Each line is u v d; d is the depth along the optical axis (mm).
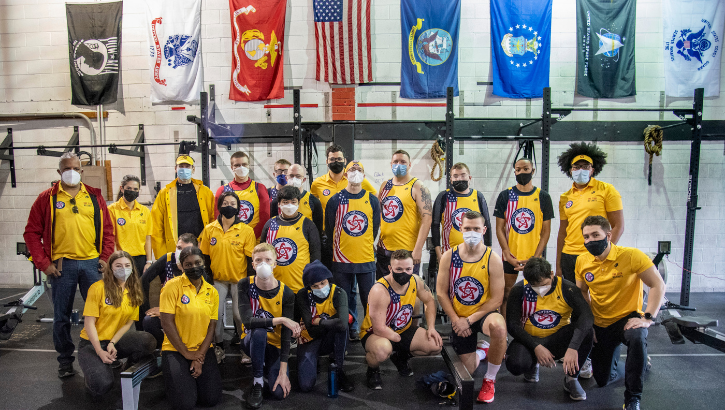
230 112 6410
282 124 6352
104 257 3748
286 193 3561
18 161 6625
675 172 6188
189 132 6465
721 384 3344
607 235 3018
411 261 3068
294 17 6305
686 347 4090
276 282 3197
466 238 3133
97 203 3701
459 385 2766
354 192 3811
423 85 6113
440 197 4066
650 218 6238
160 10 6277
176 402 2900
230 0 6133
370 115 6328
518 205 3979
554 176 6293
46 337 4480
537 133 6184
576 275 3355
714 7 5953
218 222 3705
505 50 6031
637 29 6125
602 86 6055
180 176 4051
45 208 3516
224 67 6375
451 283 3318
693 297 5883
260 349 3029
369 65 6199
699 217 6211
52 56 6527
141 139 6391
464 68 6266
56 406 3064
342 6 6113
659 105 6168
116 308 3158
